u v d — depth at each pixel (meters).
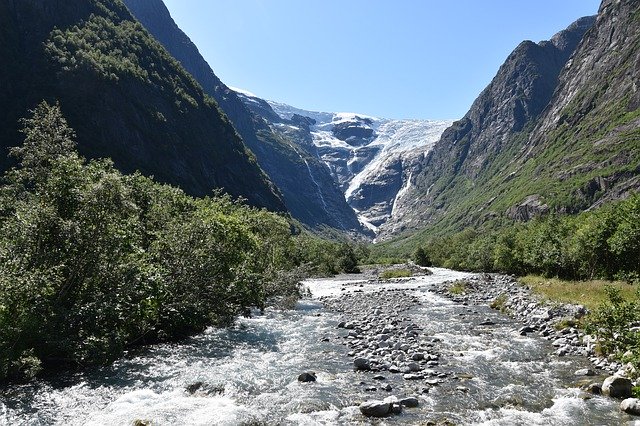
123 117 147.12
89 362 20.17
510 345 23.86
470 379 18.00
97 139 131.25
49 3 158.25
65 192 22.75
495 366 19.86
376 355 22.19
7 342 17.50
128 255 25.12
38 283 18.53
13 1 144.00
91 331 20.38
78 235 21.72
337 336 27.59
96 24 176.12
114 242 23.17
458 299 44.62
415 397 15.85
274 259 57.56
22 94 122.44
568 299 35.09
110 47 172.00
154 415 14.62
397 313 36.12
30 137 33.62
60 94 131.38
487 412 14.51
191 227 31.39
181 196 52.34
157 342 26.06
